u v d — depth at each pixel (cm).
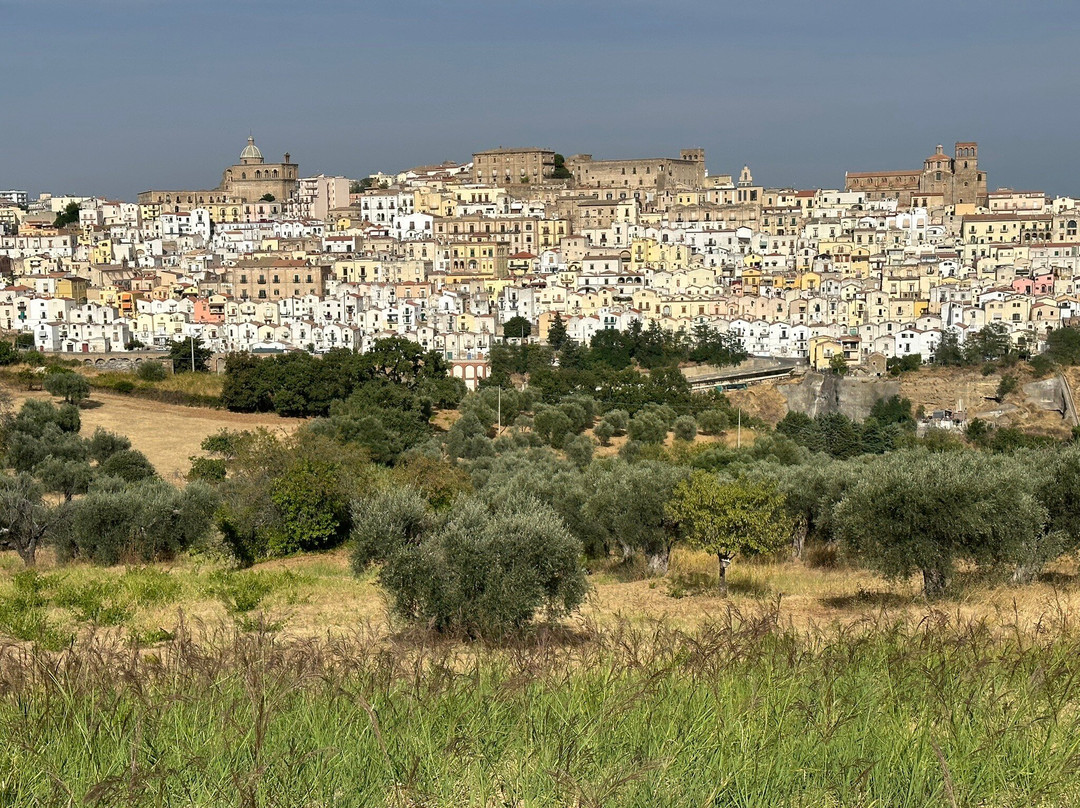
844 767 2034
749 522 5712
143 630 4172
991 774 2000
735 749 2098
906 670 2581
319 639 3422
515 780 2023
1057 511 5488
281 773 2000
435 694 2402
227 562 7006
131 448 13150
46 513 7300
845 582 5812
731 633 2936
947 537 4881
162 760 2056
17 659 2842
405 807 1941
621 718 2261
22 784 1961
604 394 19025
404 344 18350
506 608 3894
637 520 6512
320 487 7562
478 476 10600
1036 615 3950
